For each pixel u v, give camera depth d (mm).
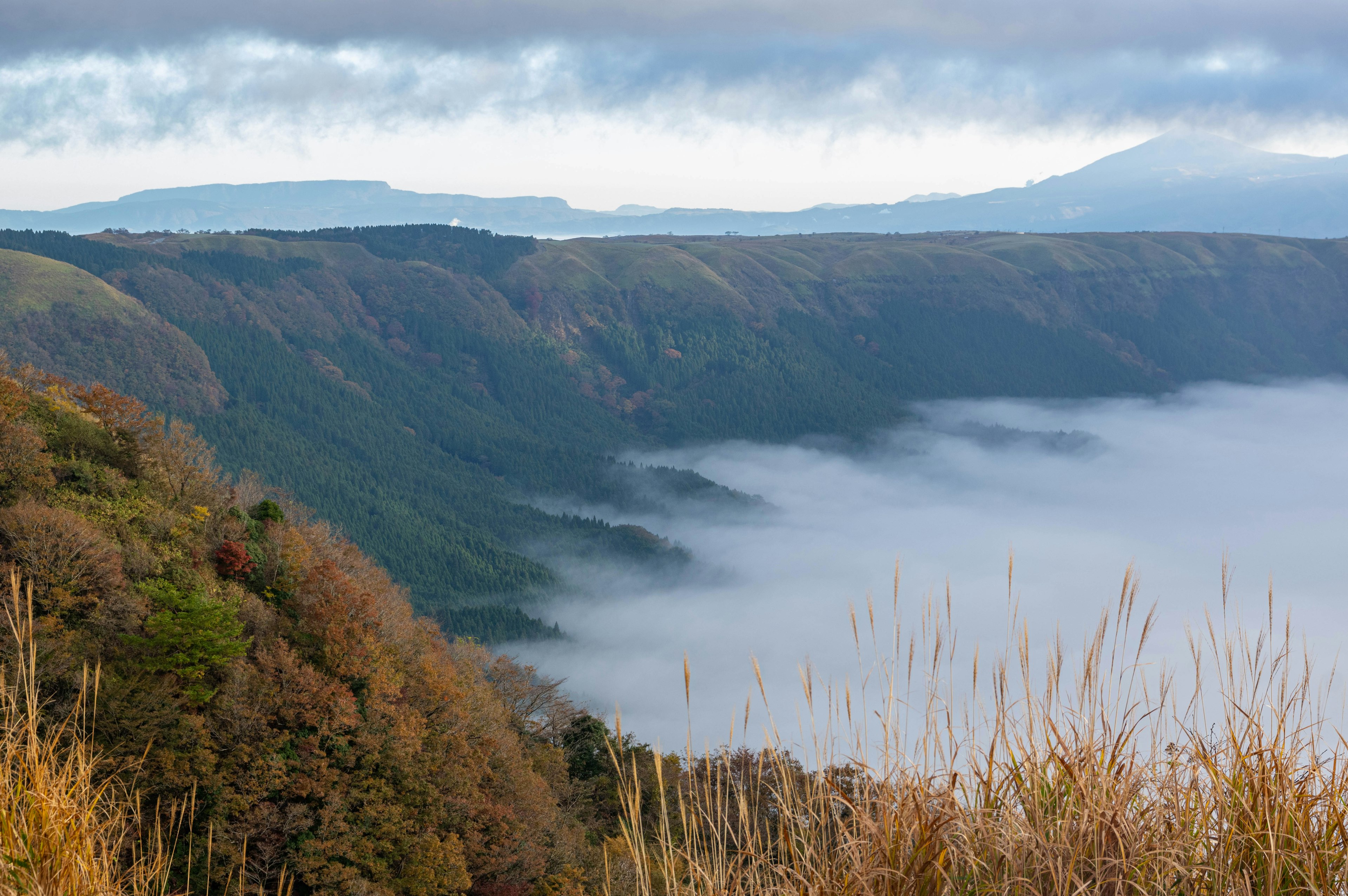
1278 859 2469
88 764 3352
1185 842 2559
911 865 2432
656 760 2545
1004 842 2510
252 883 24562
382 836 29141
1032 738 2574
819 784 2496
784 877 2449
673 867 2461
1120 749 2559
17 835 2994
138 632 28047
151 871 3193
